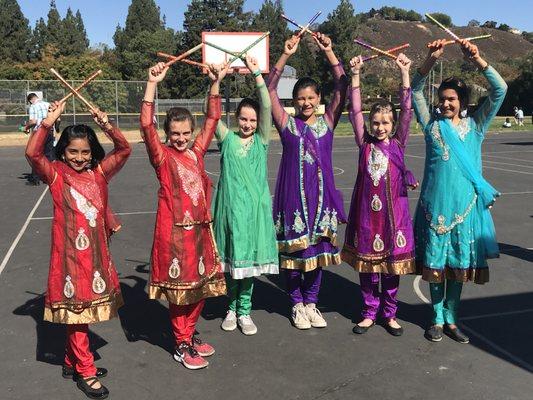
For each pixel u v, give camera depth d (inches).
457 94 152.2
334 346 154.8
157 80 137.6
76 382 134.0
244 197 153.4
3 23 2298.2
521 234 290.5
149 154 136.4
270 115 155.8
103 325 168.6
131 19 2386.8
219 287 144.5
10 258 240.5
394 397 127.6
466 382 134.8
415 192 426.0
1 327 166.1
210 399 126.5
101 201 129.6
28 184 466.3
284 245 160.2
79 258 125.6
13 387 131.6
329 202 161.9
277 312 181.5
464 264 152.9
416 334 163.3
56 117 125.9
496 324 171.2
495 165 613.3
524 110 1958.7
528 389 131.7
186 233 136.6
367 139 160.1
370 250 157.4
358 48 1888.5
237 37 794.8
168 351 151.3
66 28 2463.1
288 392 129.6
